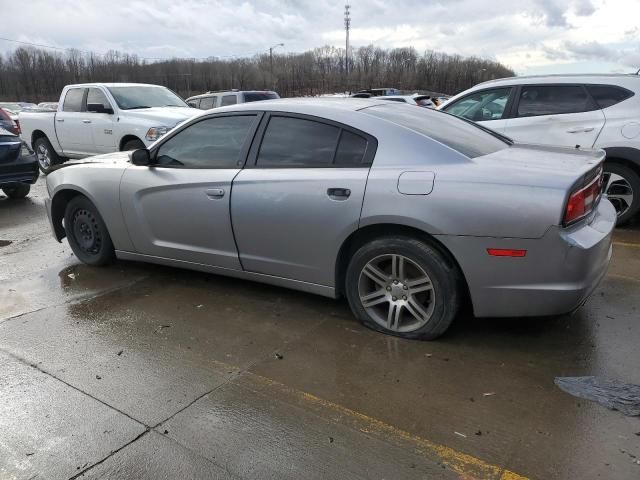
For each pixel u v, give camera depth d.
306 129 3.64
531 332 3.47
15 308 4.13
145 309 4.05
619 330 3.48
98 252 4.96
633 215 6.20
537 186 2.89
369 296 3.51
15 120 11.85
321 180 3.44
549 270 2.91
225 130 4.00
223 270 4.13
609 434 2.45
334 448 2.42
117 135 9.48
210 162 4.04
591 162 3.22
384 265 3.44
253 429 2.57
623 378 2.92
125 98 9.89
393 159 3.28
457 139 3.47
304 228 3.54
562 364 3.07
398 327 3.44
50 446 2.49
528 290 2.98
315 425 2.59
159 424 2.63
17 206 8.33
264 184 3.67
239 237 3.88
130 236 4.59
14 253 5.67
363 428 2.55
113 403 2.82
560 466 2.26
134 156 4.29
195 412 2.72
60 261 5.33
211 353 3.34
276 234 3.69
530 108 6.25
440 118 3.91
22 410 2.78
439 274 3.18
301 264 3.67
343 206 3.34
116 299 4.27
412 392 2.84
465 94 6.85
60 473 2.32
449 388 2.87
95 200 4.69
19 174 8.33
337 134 3.51
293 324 3.71
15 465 2.38
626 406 2.65
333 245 3.47
